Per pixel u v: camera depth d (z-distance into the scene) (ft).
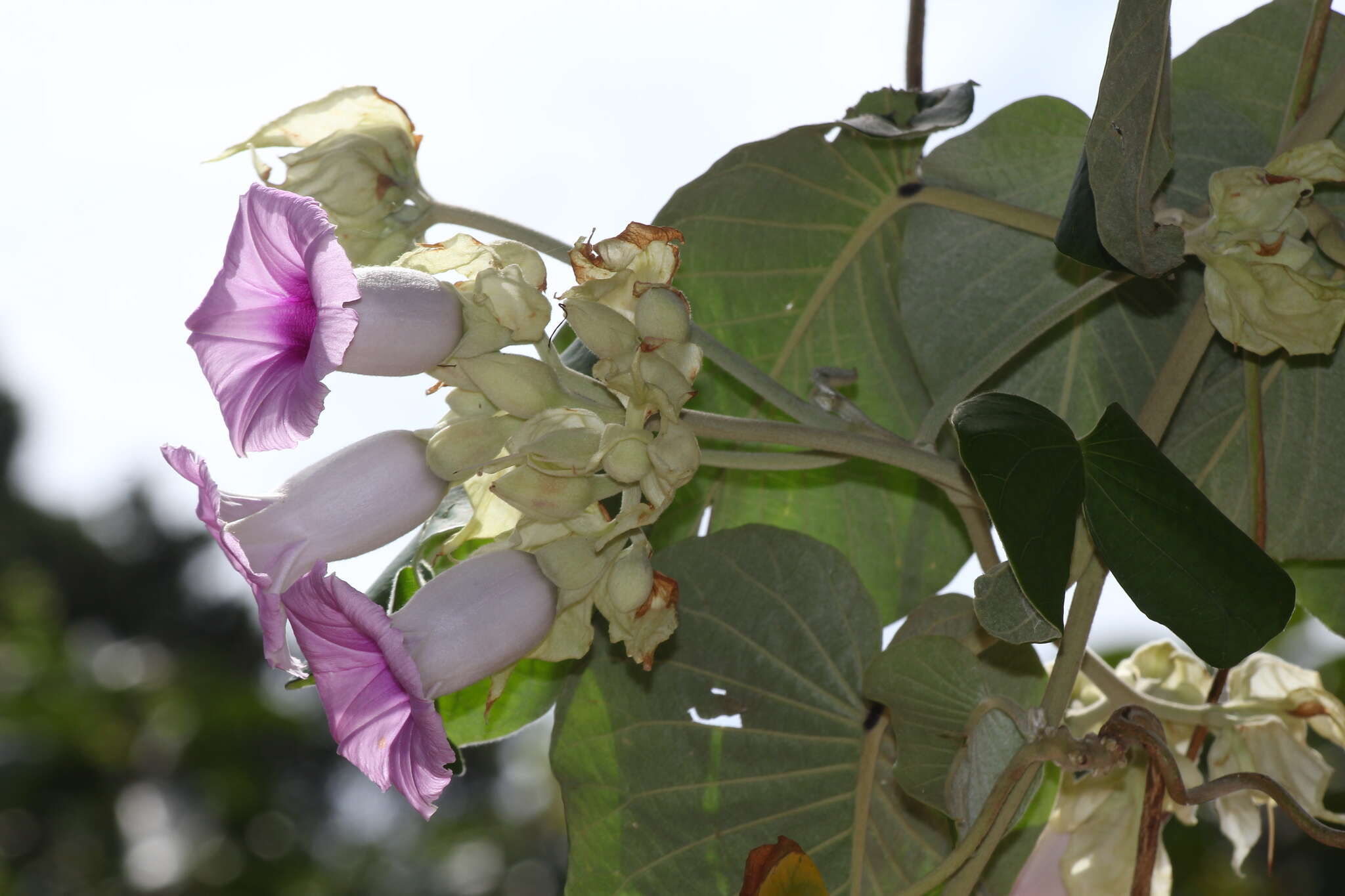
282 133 2.88
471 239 2.65
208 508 2.51
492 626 2.58
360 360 2.57
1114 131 2.67
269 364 2.57
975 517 2.92
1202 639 2.60
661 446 2.58
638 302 2.60
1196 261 3.03
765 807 2.99
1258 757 2.99
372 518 2.60
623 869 2.97
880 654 2.84
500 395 2.60
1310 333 2.74
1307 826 2.69
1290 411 3.01
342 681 2.56
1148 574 2.61
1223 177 2.76
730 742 2.99
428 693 2.56
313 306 2.56
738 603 3.01
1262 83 3.02
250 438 2.54
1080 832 2.97
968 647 2.91
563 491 2.60
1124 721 2.72
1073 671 2.70
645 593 2.62
